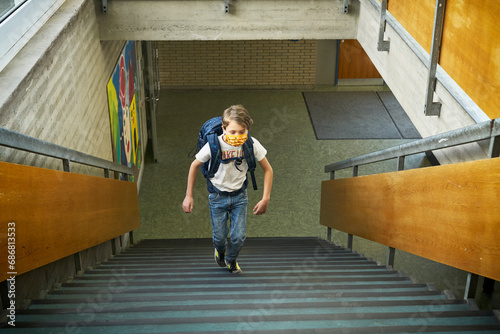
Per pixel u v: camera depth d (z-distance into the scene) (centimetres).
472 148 287
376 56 516
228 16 603
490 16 254
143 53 960
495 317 210
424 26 359
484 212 221
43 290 272
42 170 252
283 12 610
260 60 1273
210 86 1291
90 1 514
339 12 610
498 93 246
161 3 581
